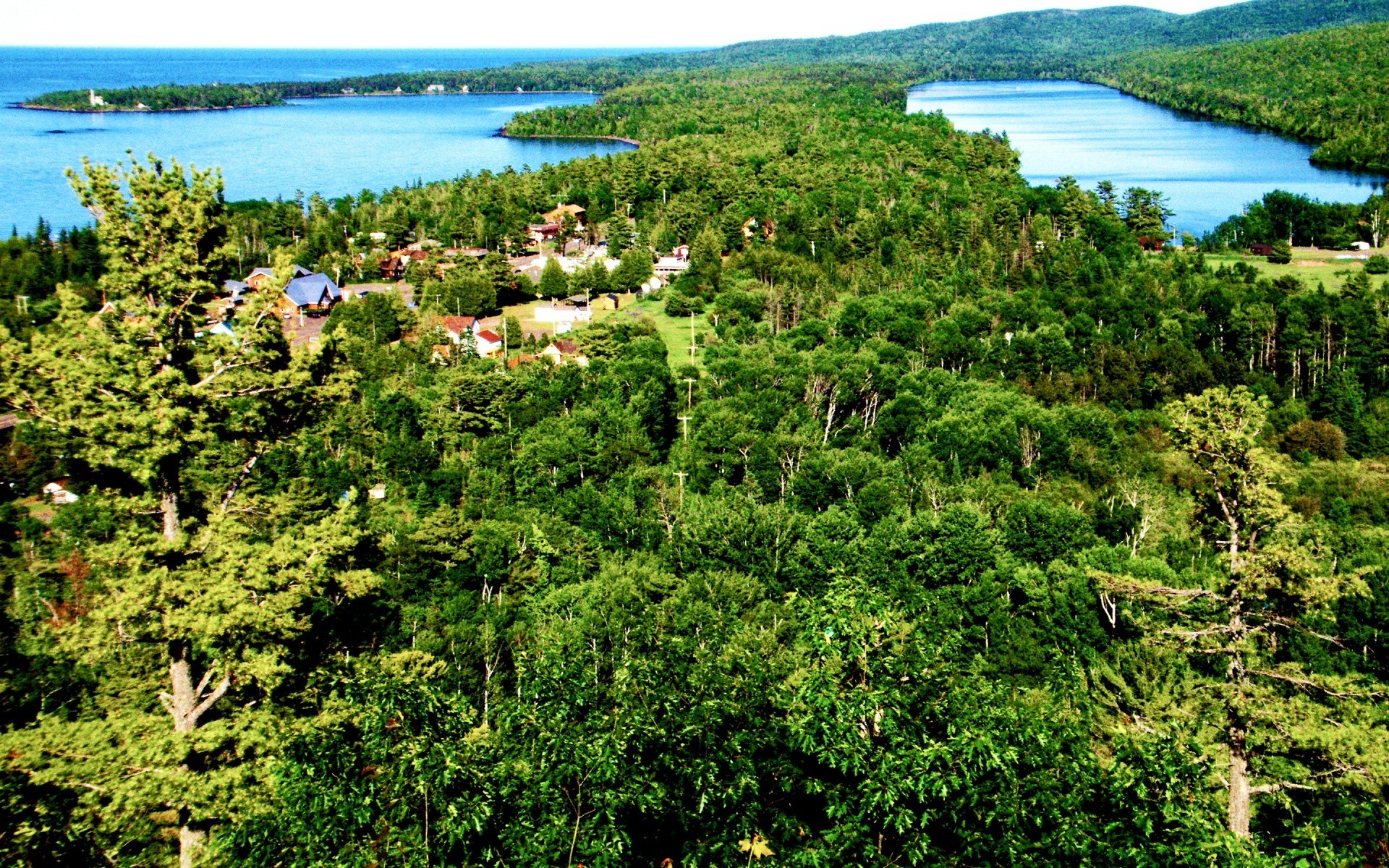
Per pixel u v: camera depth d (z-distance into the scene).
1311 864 22.97
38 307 110.19
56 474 69.44
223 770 22.56
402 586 53.28
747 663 23.58
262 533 33.66
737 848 19.70
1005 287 135.12
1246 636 31.42
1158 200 170.88
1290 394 98.50
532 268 157.62
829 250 153.50
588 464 74.19
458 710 21.56
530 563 59.00
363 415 80.50
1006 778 19.80
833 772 21.11
